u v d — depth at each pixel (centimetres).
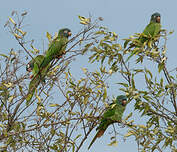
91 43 1006
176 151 1062
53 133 966
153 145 1056
